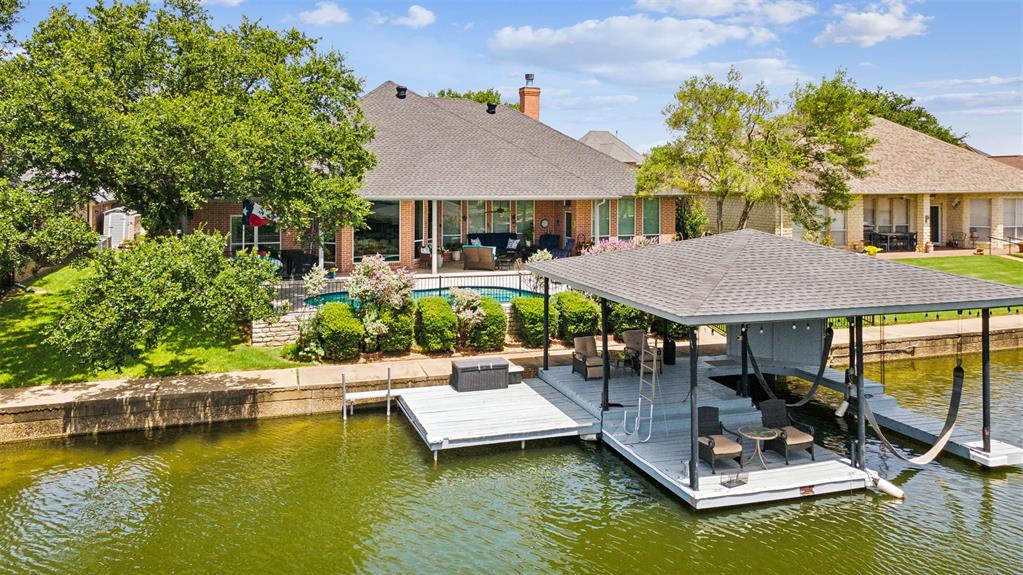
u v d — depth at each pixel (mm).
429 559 10617
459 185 28453
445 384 18516
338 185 21703
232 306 16016
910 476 13555
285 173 19625
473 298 21562
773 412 14031
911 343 23391
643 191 30594
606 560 10578
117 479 13523
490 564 10477
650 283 14203
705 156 28906
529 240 34781
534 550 10891
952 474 13625
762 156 28953
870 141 29781
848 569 10250
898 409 17016
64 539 11188
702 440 13242
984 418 14047
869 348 22562
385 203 28672
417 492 13031
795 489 12438
